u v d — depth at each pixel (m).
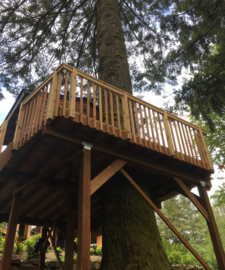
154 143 4.16
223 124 11.13
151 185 5.15
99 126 3.51
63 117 3.16
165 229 25.95
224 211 21.28
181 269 8.55
